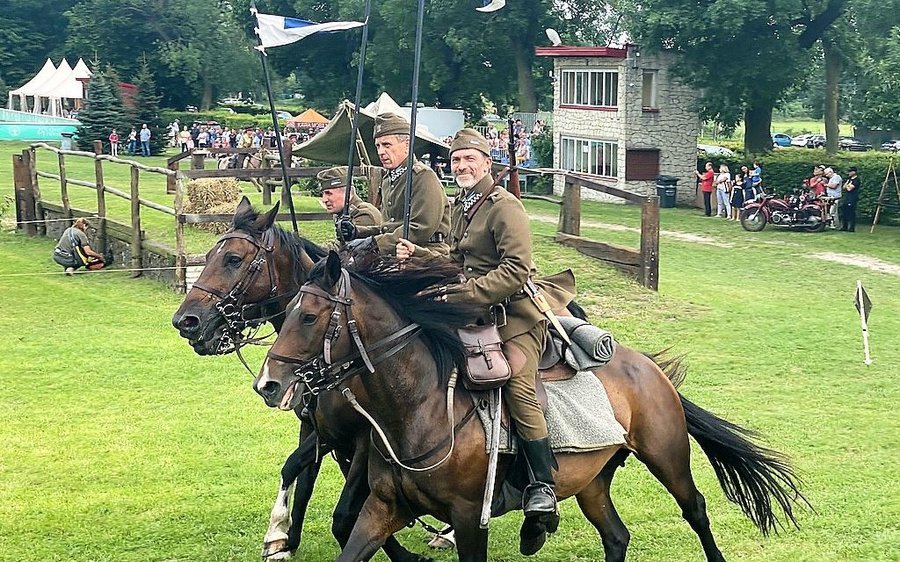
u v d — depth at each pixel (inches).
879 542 259.1
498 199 201.0
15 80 2559.1
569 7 1585.9
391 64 1556.3
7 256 741.9
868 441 347.9
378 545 194.4
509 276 194.7
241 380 429.7
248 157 1175.6
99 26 2373.3
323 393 213.6
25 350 471.5
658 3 1136.2
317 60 1718.8
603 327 532.7
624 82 1206.9
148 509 282.2
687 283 671.8
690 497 228.4
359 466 215.6
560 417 202.1
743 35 1127.6
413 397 188.7
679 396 230.5
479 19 1476.4
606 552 226.2
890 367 458.9
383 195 250.1
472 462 192.4
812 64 1189.1
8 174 1258.0
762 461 233.8
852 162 1057.5
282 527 246.2
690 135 1234.0
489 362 193.5
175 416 375.6
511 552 255.9
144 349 476.7
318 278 182.7
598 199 1261.1
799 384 429.1
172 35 2426.2
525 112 1540.4
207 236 727.7
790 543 260.1
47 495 292.4
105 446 339.0
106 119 1755.7
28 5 2571.4
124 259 693.9
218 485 302.4
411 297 192.9
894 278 722.2
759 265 772.0
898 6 1037.2
